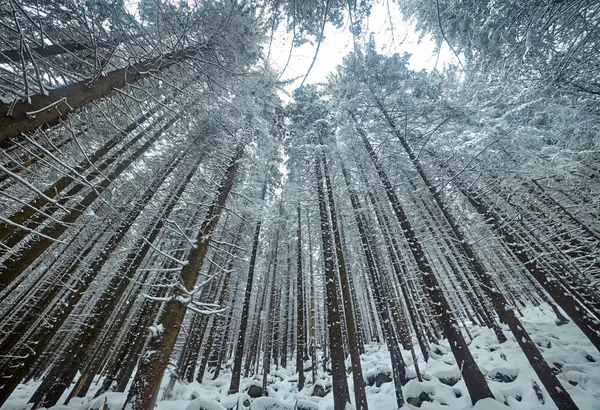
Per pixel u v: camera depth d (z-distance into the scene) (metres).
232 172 8.68
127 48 5.85
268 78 9.30
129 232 12.14
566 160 8.30
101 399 7.58
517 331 7.09
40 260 11.01
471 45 8.04
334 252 10.99
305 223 18.78
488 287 7.88
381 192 12.27
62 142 6.61
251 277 15.24
